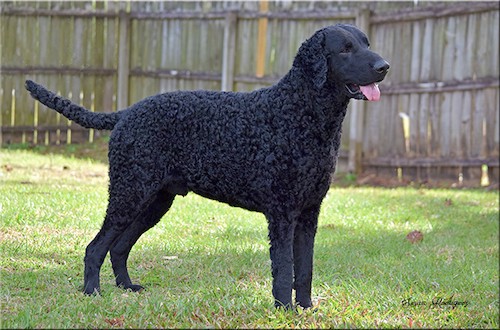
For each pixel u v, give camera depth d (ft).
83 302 15.83
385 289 18.20
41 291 16.92
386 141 42.14
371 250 23.54
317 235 25.40
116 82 51.39
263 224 26.61
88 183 33.68
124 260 18.11
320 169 15.10
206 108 15.83
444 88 39.40
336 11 42.14
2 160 39.99
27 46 49.60
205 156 15.72
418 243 25.00
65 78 50.39
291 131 14.94
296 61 15.21
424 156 40.68
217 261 20.86
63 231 23.15
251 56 45.62
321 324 14.47
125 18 50.03
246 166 15.30
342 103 15.23
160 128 16.17
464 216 29.99
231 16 45.42
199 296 16.80
